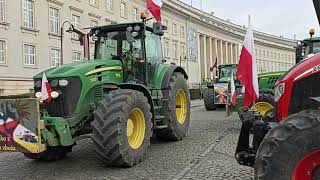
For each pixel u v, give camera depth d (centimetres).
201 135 1206
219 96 2250
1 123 697
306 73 464
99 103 780
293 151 392
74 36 4416
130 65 954
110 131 749
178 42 6906
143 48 970
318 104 446
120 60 947
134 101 806
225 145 1010
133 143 815
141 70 971
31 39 3803
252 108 646
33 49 3844
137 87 886
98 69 848
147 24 1014
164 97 1038
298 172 394
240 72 688
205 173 716
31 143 684
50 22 4069
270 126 494
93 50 1007
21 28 3681
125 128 770
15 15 3622
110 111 760
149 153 926
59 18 4197
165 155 899
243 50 686
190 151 938
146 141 843
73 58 4406
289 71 494
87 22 4675
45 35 3981
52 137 718
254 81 678
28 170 798
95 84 832
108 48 977
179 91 1117
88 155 930
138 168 779
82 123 809
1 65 3466
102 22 4966
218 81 2327
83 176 729
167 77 1048
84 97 803
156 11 1037
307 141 388
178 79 1101
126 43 968
